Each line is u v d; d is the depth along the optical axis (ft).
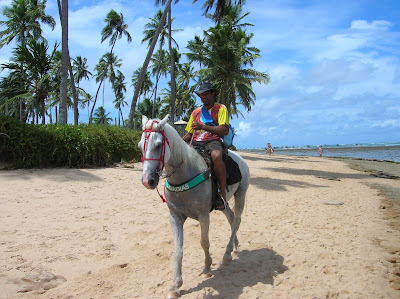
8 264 13.99
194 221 22.07
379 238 19.06
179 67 138.62
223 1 81.15
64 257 15.10
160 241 17.75
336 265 14.66
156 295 11.69
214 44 82.28
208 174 12.02
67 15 47.39
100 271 13.66
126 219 21.67
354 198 33.04
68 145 37.60
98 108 222.89
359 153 198.18
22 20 99.35
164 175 11.63
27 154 34.91
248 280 12.94
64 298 11.46
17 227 18.69
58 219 20.66
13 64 89.56
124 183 32.99
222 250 16.51
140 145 10.74
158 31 58.85
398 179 54.03
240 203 15.16
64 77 47.37
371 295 11.87
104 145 42.73
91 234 18.42
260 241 18.16
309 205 28.45
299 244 17.60
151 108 174.09
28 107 94.22
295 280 13.01
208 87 13.04
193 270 13.89
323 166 76.23
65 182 30.73
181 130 78.84
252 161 77.10
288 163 79.00
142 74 59.36
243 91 86.94
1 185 27.58
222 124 12.70
